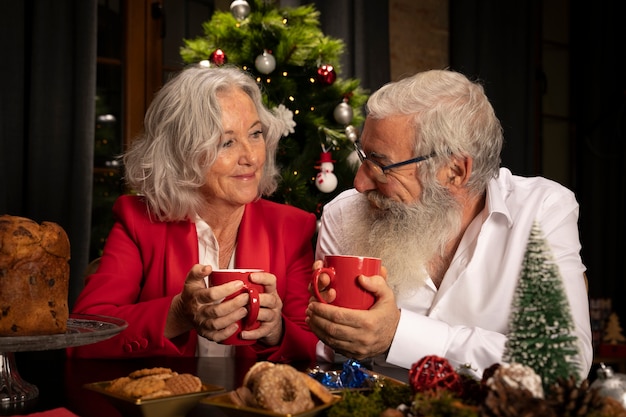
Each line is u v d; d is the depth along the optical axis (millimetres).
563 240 1502
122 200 1771
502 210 1509
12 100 3133
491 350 1273
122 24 3623
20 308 1157
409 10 4273
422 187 1482
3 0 3111
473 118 1475
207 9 3836
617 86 5066
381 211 1543
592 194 5055
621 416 663
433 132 1445
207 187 1650
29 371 1342
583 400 661
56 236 1211
